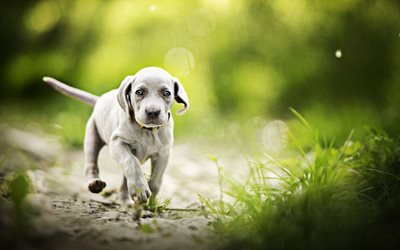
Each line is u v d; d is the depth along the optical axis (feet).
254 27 38.52
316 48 34.04
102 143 17.94
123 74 40.24
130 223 13.69
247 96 38.42
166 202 16.28
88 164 17.49
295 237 11.69
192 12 42.39
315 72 34.35
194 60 41.24
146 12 43.86
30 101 49.26
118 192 18.98
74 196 17.81
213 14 41.22
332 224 12.25
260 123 35.24
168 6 42.73
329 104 31.35
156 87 14.71
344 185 14.94
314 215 12.48
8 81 51.55
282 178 15.07
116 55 43.42
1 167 20.59
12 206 12.73
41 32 50.37
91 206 15.92
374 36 29.99
